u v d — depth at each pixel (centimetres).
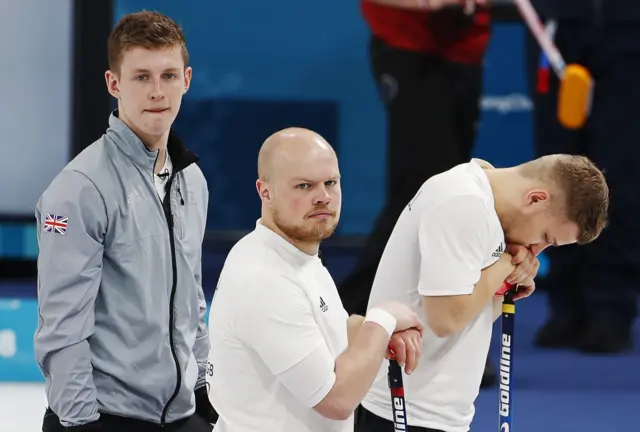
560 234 1251
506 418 1339
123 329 1256
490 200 1249
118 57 1251
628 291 2594
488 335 1309
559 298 2620
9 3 2967
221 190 3356
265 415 1045
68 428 1219
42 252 1234
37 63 2991
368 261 2214
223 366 1055
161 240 1275
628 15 2483
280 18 3319
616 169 2530
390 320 1073
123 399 1259
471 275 1233
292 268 1048
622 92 2511
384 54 2212
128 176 1259
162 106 1248
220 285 1066
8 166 3039
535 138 2627
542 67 2459
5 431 1864
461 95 2225
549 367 2427
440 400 1282
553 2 2516
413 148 2206
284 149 1042
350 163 3353
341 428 1076
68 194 1228
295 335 1023
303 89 3341
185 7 3281
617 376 2361
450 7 2161
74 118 3000
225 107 3334
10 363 2220
